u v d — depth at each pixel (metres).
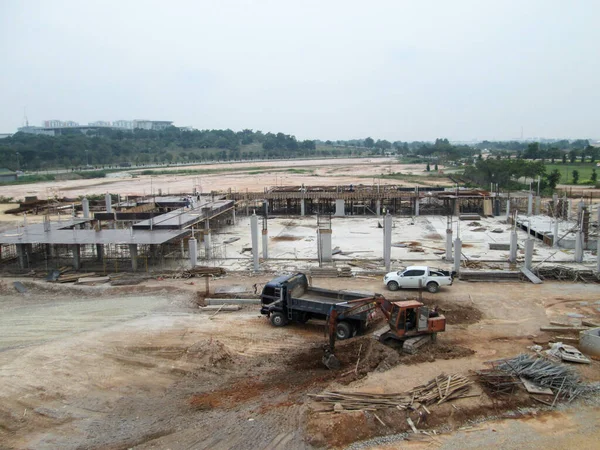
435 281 32.22
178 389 19.91
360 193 71.44
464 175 125.69
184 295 32.50
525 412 17.41
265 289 27.48
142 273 38.78
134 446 16.05
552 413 17.34
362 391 18.55
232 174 169.50
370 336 24.08
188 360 22.19
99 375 21.03
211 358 22.14
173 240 40.41
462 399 17.92
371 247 48.53
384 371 20.30
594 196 82.88
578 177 116.38
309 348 23.75
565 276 34.94
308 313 26.44
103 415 18.05
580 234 39.84
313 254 45.25
